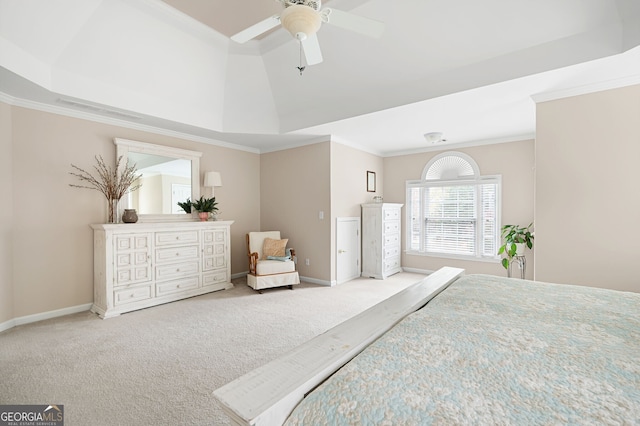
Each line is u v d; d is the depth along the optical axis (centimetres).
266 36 342
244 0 274
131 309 352
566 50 246
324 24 302
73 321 321
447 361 90
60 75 295
